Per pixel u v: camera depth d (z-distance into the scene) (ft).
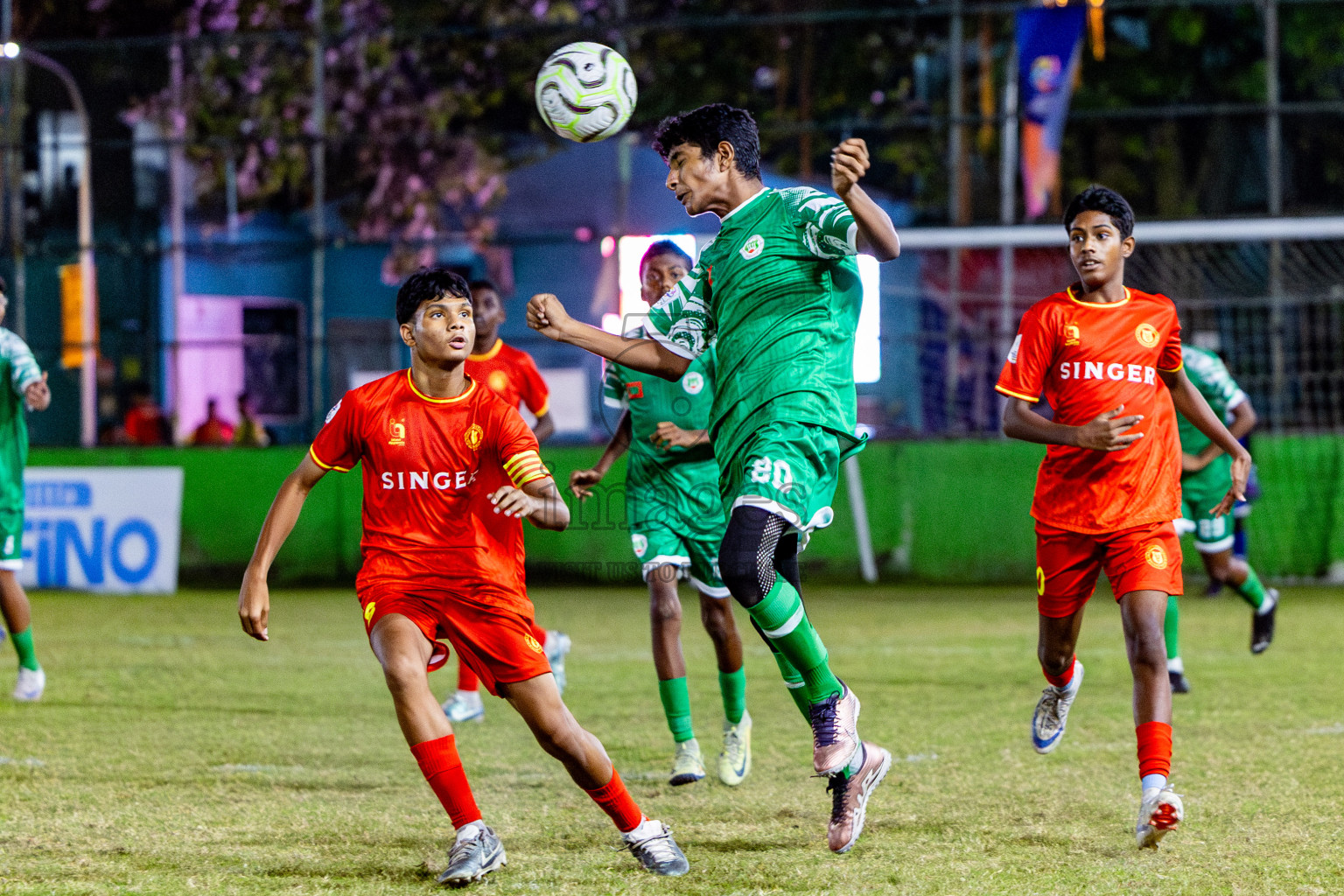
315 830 39.96
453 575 34.81
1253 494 95.96
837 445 35.81
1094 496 40.96
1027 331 41.91
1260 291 142.00
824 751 34.78
